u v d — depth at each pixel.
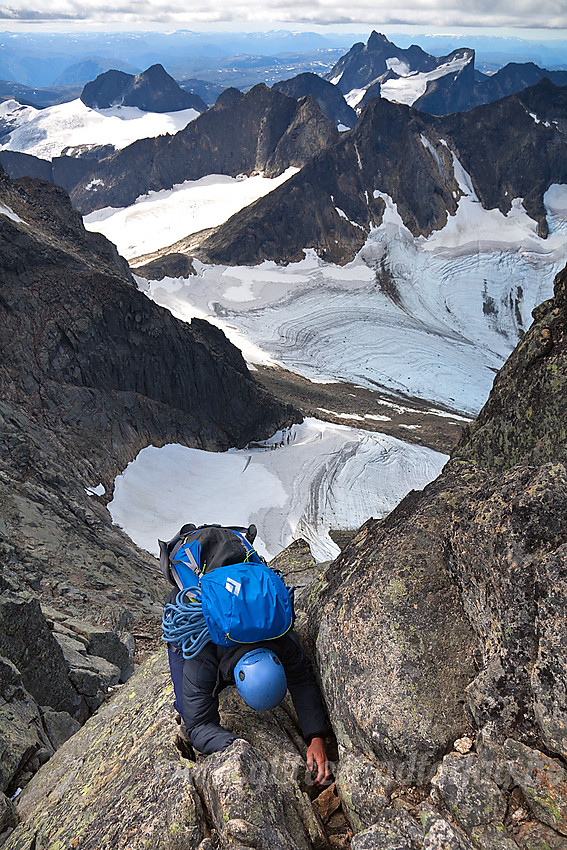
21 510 19.48
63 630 10.31
